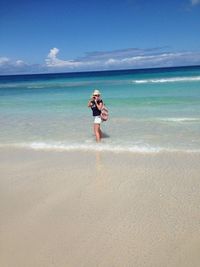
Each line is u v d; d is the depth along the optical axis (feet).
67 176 19.11
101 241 12.17
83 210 14.70
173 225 13.01
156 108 40.42
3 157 23.68
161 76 130.72
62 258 11.26
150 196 15.78
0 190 17.51
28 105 50.88
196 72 158.30
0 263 11.10
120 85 86.07
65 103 51.13
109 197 15.93
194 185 16.80
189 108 38.96
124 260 11.00
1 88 98.73
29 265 10.95
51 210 14.88
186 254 11.15
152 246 11.70
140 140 25.91
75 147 25.16
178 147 23.61
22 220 14.05
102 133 28.86
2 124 35.40
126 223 13.37
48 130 31.37
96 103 26.18
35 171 20.33
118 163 20.94
